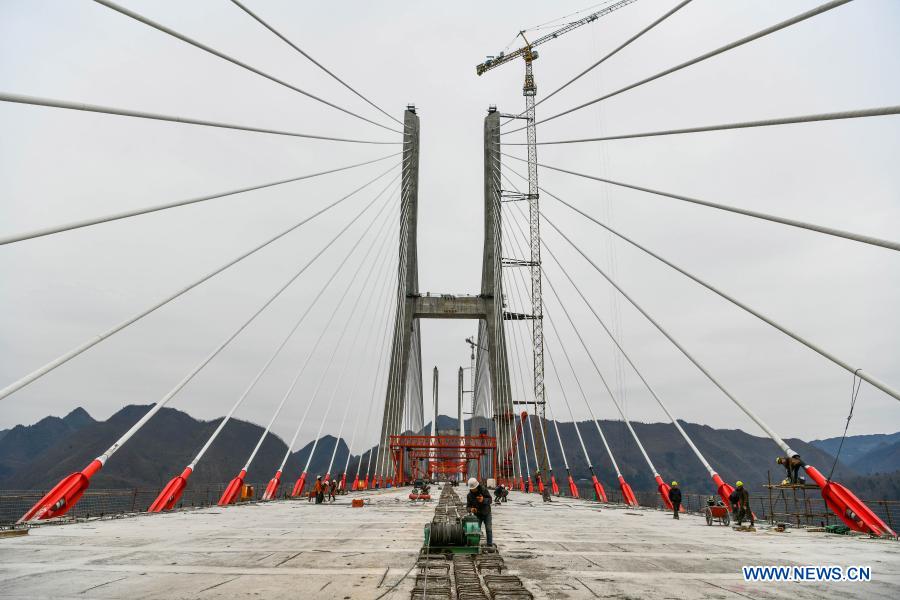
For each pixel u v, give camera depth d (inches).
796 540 631.8
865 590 357.4
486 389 3777.1
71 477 815.7
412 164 3299.7
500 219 3230.8
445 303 3139.8
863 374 625.3
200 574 375.2
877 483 7549.2
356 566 407.5
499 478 2810.0
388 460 2874.0
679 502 965.8
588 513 1098.1
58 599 301.9
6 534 596.1
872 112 571.2
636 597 320.8
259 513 981.8
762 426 862.5
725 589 347.6
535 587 345.1
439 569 386.6
